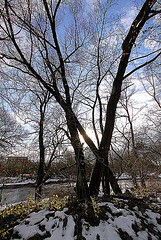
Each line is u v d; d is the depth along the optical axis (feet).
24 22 18.40
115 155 32.50
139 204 16.80
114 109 20.12
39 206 16.02
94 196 17.78
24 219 13.78
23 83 22.76
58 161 22.86
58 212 13.96
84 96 25.57
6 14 16.57
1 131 21.74
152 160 35.06
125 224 13.23
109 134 19.69
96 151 18.60
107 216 14.15
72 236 11.86
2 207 18.71
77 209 14.56
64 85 20.45
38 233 12.09
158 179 29.37
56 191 20.52
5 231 12.51
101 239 11.66
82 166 17.46
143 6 17.92
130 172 32.30
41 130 27.20
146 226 13.78
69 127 18.66
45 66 21.63
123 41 19.95
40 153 26.81
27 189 55.93
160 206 17.92
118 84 20.38
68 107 19.53
